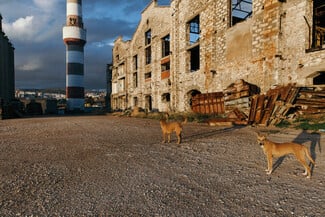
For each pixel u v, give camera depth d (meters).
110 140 8.52
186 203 3.06
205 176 4.17
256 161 5.12
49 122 18.70
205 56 19.41
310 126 9.40
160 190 3.53
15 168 4.88
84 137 9.44
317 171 4.29
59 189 3.64
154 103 29.67
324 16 13.85
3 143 8.18
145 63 33.00
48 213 2.84
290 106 10.79
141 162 5.24
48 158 5.77
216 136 8.88
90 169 4.73
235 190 3.48
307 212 2.74
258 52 14.07
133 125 14.70
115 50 47.34
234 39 16.20
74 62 47.62
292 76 12.25
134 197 3.28
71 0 47.31
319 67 10.92
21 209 2.96
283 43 12.72
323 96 10.91
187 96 22.52
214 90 18.41
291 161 5.03
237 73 15.94
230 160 5.26
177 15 23.67
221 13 17.55
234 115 13.43
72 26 46.78
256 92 14.14
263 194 3.30
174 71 24.12
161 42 27.86
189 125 13.30
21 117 30.03
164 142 7.90
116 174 4.37
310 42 11.52
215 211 2.82
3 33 34.94
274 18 12.89
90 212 2.85
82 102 49.19
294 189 3.46
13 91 43.12
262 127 10.98
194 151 6.30
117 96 45.41
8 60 38.59
